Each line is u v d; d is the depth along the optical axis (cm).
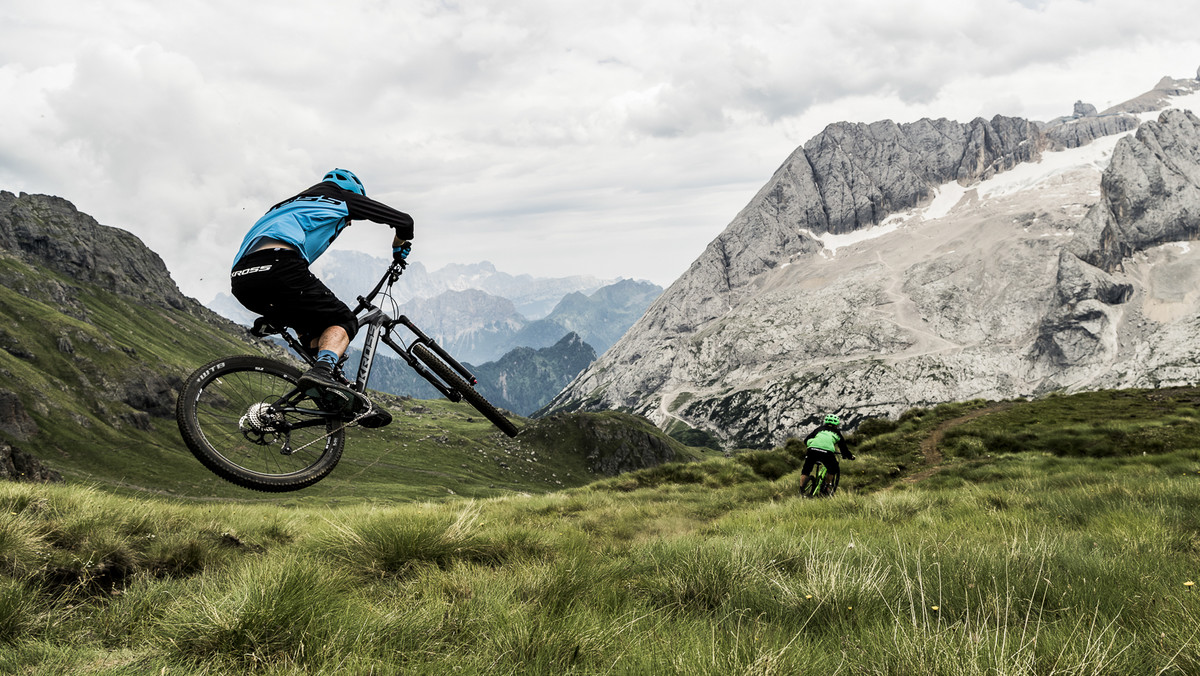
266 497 13538
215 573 658
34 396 15012
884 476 2489
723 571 620
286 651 406
